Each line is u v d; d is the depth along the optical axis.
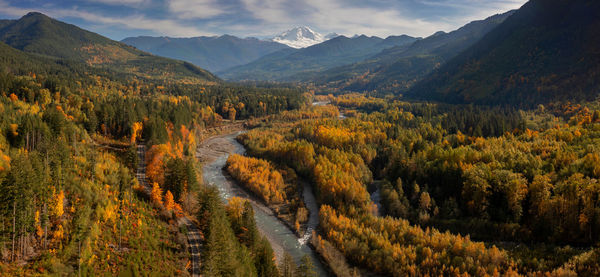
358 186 119.56
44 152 88.69
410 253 82.69
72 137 117.44
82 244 65.62
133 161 125.19
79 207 74.56
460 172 113.94
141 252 74.06
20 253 59.91
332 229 100.75
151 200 99.06
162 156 127.25
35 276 55.81
